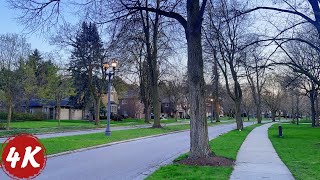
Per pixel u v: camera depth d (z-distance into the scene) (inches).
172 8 538.3
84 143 754.2
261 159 535.2
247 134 1210.6
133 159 561.3
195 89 499.5
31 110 2524.6
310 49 1070.4
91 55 1592.0
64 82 1722.4
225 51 1483.8
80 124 1895.9
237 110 1540.4
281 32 644.7
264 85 2716.5
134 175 411.8
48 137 911.7
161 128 1476.4
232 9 602.5
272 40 637.9
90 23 526.0
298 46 1106.7
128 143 865.5
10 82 1213.7
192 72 501.7
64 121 2258.9
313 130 1620.3
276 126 2069.4
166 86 2576.3
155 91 1514.5
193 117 498.6
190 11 506.0
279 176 391.5
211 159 479.2
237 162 500.4
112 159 557.0
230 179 369.1
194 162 471.8
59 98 1697.8
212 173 397.7
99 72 1857.8
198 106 498.0
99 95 1825.8
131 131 1256.2
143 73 1988.2
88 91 2304.4
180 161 492.1
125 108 3572.8
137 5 532.7
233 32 2338.8
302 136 1147.3
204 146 492.7
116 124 2015.3
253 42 649.6
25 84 1270.9
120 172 433.1
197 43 502.9
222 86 3051.2
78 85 2188.7
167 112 4333.2
